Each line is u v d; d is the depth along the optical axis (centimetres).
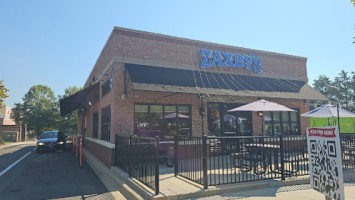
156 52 1101
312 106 3011
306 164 909
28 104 4534
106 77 1186
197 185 621
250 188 621
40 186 757
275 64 1408
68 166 1130
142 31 1085
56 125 4169
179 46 1157
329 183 379
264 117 1308
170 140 1077
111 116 1038
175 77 1059
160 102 1078
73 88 4566
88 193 672
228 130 1220
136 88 880
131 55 1050
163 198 534
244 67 1295
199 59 1195
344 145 823
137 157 711
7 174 962
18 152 1897
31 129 4462
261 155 807
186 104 1130
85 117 1964
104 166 1019
